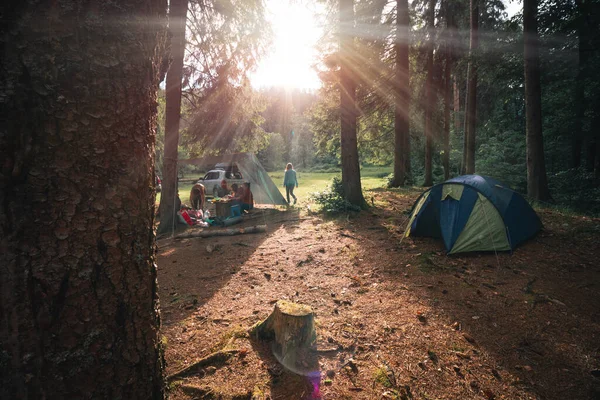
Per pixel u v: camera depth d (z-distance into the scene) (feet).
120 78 4.16
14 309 3.66
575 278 14.79
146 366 4.86
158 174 59.82
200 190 36.96
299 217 31.63
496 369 9.03
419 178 67.15
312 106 57.82
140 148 4.51
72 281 3.95
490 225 18.21
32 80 3.53
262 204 43.34
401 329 11.12
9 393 3.71
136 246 4.55
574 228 21.35
